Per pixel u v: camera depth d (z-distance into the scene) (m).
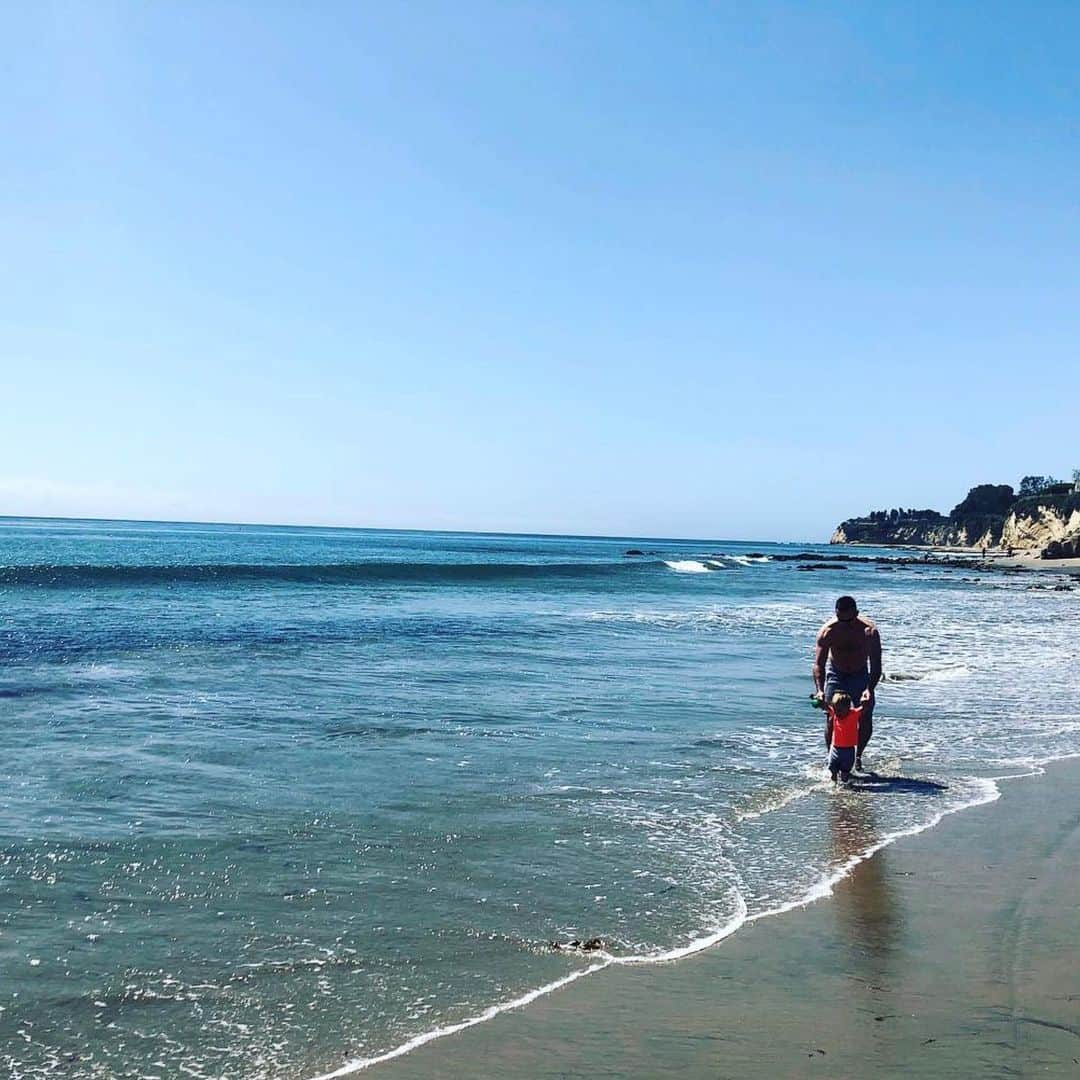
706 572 66.12
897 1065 3.97
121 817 7.16
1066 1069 3.95
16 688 11.98
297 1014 4.37
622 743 10.41
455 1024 4.31
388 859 6.47
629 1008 4.47
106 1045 4.07
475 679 14.40
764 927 5.48
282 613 22.95
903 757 10.26
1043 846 7.13
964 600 43.94
